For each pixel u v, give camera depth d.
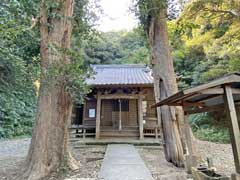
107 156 6.54
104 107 12.08
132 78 11.39
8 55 6.46
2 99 11.43
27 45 5.91
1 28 3.70
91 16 7.01
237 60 9.98
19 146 9.13
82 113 12.57
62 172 4.75
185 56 15.52
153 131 11.16
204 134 10.88
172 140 5.81
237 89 2.94
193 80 14.07
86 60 21.64
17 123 12.55
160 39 6.50
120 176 4.28
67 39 5.39
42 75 4.84
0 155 7.16
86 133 11.04
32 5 4.70
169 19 7.07
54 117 4.88
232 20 9.69
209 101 4.09
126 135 10.89
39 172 4.45
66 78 4.73
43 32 5.09
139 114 10.63
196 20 9.83
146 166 5.45
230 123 2.71
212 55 12.06
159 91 6.31
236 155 2.59
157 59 6.45
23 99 13.68
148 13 6.58
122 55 23.89
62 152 4.95
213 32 11.07
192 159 4.01
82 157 6.83
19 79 9.37
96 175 4.60
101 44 23.86
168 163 5.90
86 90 4.95
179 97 3.35
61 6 5.25
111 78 11.49
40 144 4.66
